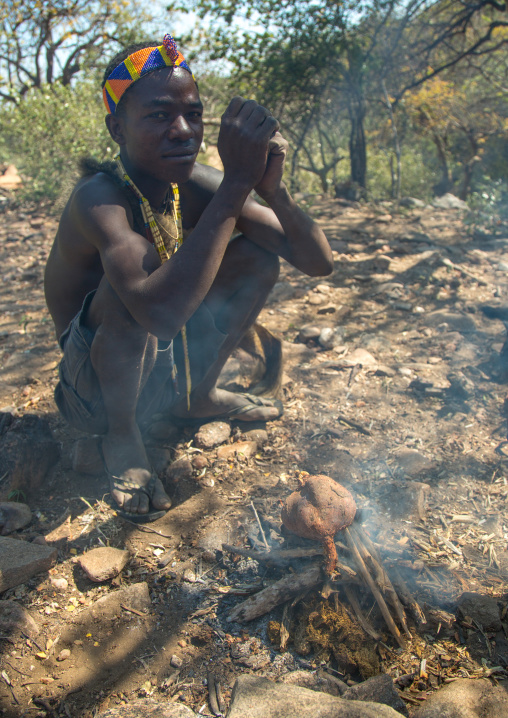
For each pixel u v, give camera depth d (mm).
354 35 9148
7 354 3973
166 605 2043
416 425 2967
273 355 3240
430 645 1841
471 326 4066
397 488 2504
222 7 8508
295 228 2438
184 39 9164
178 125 1957
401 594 1939
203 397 2779
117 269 1954
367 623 1855
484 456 2711
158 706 1668
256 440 2857
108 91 2004
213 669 1817
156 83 1918
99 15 13688
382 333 4043
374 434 2910
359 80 9672
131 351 2195
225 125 1938
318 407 3152
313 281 5105
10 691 1771
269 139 1953
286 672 1788
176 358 2629
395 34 9898
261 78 9297
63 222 2211
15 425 2723
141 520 2400
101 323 2176
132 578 2152
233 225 1973
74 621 1979
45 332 4316
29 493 2592
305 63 9047
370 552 1986
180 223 2338
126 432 2471
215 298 2641
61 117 9461
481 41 9742
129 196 2139
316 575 1947
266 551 2154
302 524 1918
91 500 2537
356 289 4891
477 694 1635
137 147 2006
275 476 2646
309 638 1844
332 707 1575
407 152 18922
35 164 9523
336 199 8695
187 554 2248
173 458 2762
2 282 5578
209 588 2092
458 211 7926
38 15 13195
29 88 11539
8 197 9891
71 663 1857
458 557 2160
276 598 1940
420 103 16562
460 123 17984
